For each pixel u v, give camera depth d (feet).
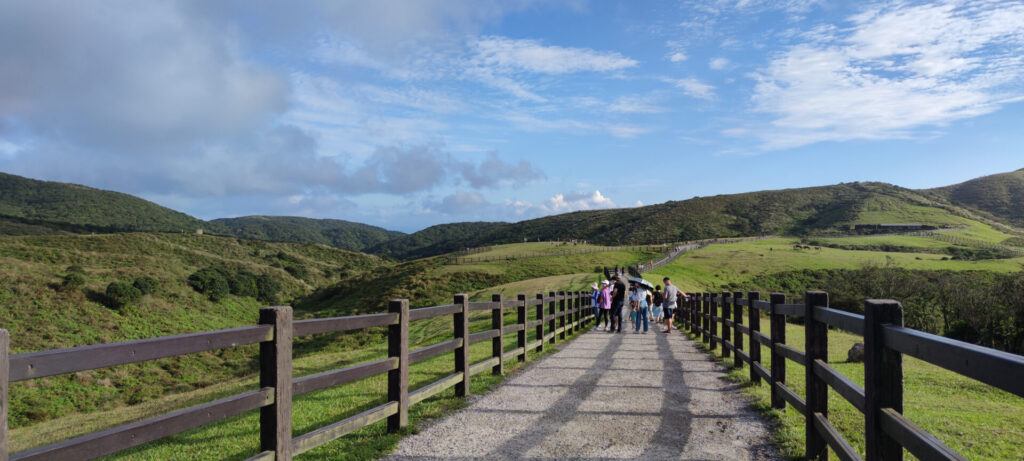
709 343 45.57
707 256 295.28
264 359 12.26
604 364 33.45
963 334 117.60
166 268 286.66
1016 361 5.42
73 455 8.27
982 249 352.90
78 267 227.81
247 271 334.65
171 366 128.57
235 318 232.53
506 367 31.96
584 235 620.90
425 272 274.57
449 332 85.10
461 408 21.36
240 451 18.17
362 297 254.68
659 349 42.45
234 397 11.11
